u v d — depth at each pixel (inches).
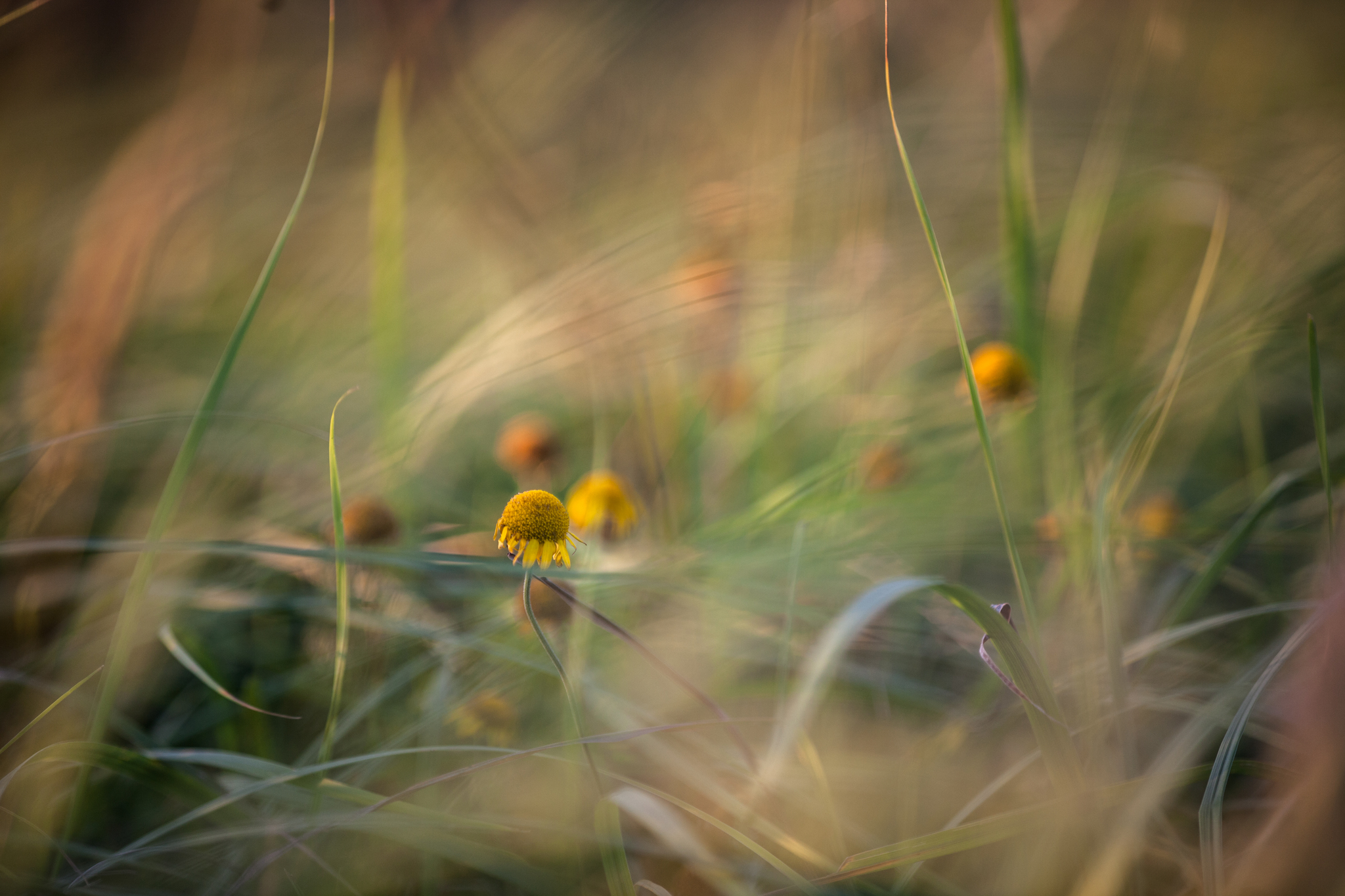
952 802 22.6
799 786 22.6
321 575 24.1
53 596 24.3
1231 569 24.3
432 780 21.2
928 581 20.9
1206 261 24.5
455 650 23.2
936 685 24.3
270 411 30.3
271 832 21.4
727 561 24.3
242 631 24.7
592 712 22.9
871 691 23.5
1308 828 20.6
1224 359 25.7
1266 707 22.0
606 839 21.4
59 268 34.5
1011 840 21.8
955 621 24.4
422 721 22.9
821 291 31.3
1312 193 31.4
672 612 24.5
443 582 24.4
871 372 31.3
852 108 31.8
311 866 21.9
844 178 33.2
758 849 21.3
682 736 23.2
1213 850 20.9
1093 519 24.1
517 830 21.4
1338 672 20.5
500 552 24.4
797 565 22.8
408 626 23.0
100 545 21.6
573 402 33.4
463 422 32.4
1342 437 25.7
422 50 30.6
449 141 36.1
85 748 21.4
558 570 21.6
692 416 31.5
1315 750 20.6
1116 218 34.3
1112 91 34.0
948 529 25.3
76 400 25.0
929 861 22.1
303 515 25.9
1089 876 20.9
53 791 22.4
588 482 23.9
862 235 31.7
